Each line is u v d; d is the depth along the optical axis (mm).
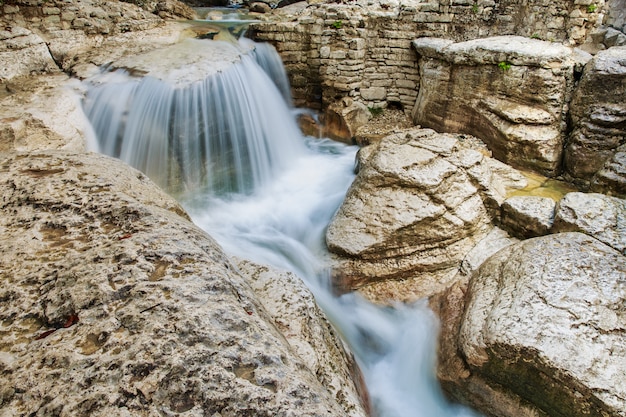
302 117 9273
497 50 7211
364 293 5020
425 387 4152
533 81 6930
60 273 1987
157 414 1453
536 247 4062
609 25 14523
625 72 6203
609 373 3033
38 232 2297
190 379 1560
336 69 8734
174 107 6297
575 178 6602
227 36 8914
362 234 5047
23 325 1785
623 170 5688
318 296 4949
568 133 7004
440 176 5078
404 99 9367
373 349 4582
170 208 2979
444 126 8422
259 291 3119
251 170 7504
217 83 6859
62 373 1550
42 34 7207
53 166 2936
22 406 1471
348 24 8477
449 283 4910
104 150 6305
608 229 4402
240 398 1544
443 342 4168
